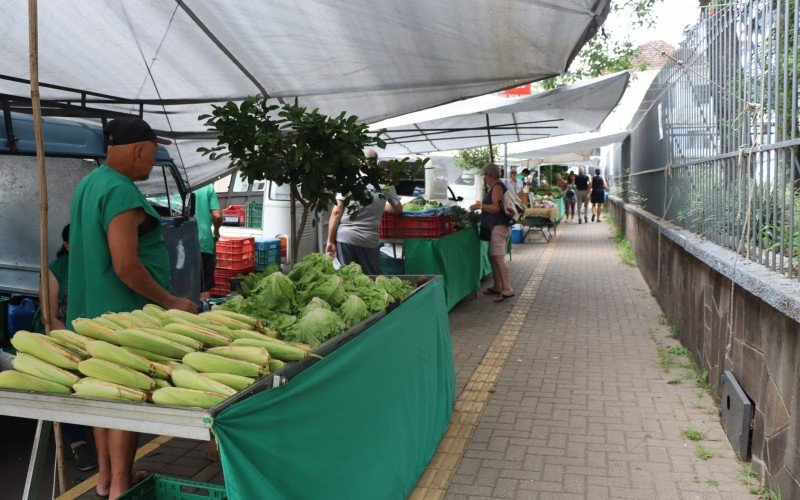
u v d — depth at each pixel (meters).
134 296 3.53
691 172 7.21
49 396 2.45
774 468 3.71
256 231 10.80
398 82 6.33
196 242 7.02
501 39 5.34
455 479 4.17
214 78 5.86
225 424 2.23
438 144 14.45
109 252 3.44
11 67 5.05
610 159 29.45
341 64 5.83
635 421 5.05
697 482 4.05
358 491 3.08
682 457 4.40
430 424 4.38
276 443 2.46
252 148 5.07
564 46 5.51
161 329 2.83
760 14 4.56
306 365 2.85
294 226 5.43
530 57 5.77
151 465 4.46
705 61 6.47
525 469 4.29
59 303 4.47
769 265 4.27
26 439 5.05
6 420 5.40
